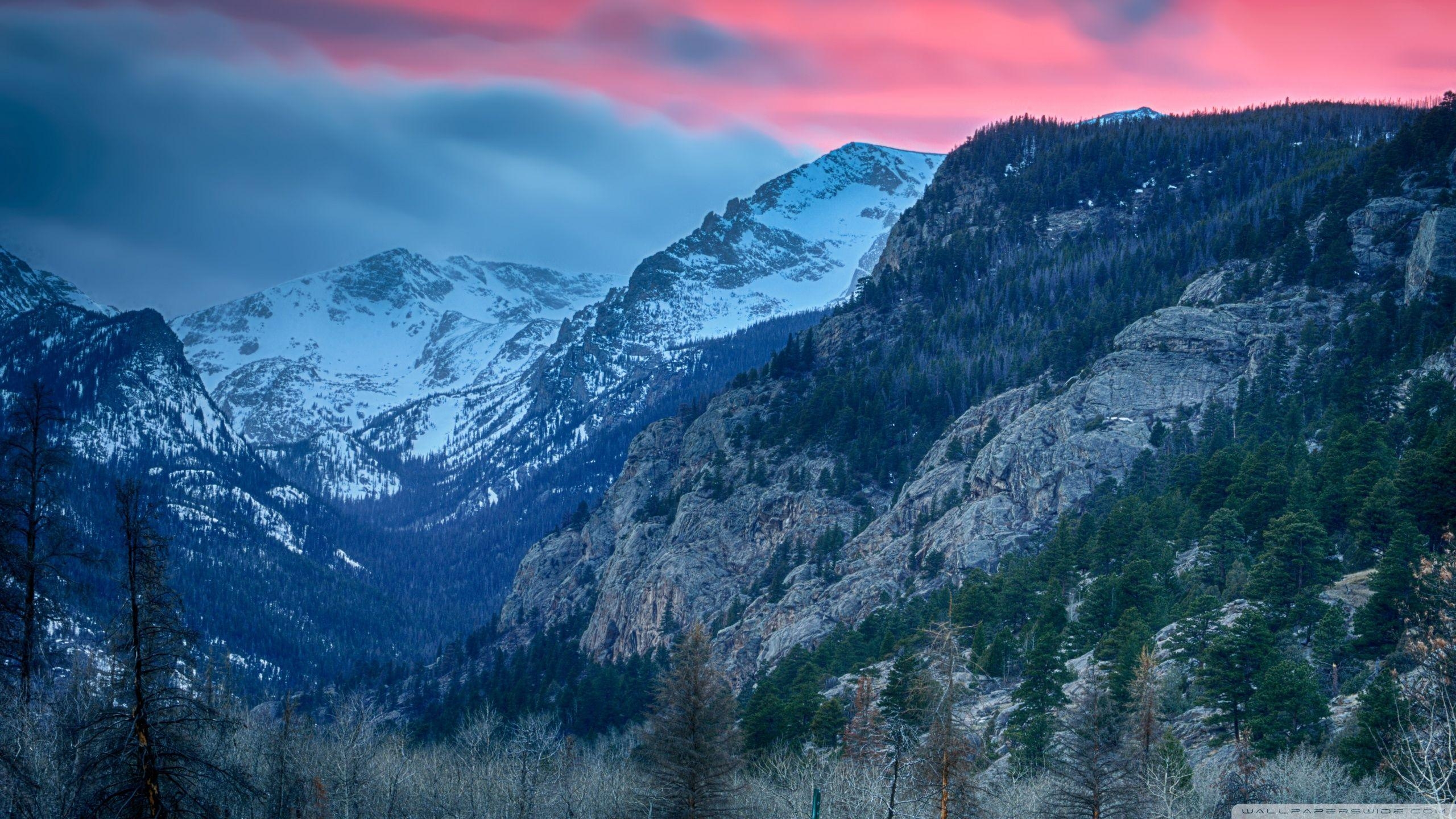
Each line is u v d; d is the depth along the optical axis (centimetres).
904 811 7819
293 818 8906
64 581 6512
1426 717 7538
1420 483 11912
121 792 5319
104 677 6181
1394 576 9850
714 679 7812
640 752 8044
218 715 5912
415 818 9906
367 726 11275
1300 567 11512
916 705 9225
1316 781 7562
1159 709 8788
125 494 5597
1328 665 10069
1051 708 10644
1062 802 7638
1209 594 11550
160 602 5553
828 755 11075
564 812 9838
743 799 8125
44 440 6531
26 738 6066
